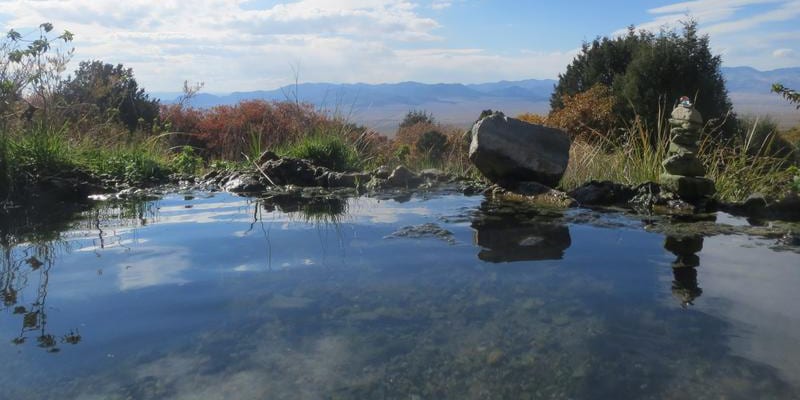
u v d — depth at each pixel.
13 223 4.43
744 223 4.18
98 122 8.31
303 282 2.77
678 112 5.16
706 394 1.64
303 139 8.25
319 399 1.64
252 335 2.11
